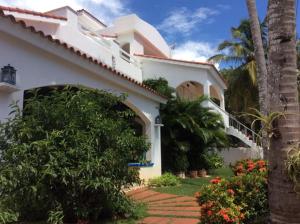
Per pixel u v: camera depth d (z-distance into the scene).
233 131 22.58
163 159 15.22
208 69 18.36
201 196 5.75
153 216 7.57
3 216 5.65
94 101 7.06
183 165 15.23
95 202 6.84
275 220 3.96
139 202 8.51
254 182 5.79
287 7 4.14
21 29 7.18
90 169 6.11
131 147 7.27
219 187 5.76
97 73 9.64
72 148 6.30
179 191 11.23
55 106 6.68
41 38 7.67
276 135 4.00
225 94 28.84
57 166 6.06
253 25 9.34
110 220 7.12
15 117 6.50
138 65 18.75
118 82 10.63
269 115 4.04
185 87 21.59
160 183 12.37
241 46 26.27
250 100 26.00
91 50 13.84
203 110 15.76
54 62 8.37
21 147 5.96
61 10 12.98
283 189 3.90
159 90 16.33
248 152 23.02
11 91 7.01
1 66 6.93
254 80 24.58
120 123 7.23
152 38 22.00
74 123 6.48
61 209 6.36
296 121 3.99
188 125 14.61
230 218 5.30
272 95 4.15
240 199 5.68
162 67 19.00
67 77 8.74
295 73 4.11
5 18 6.76
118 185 6.89
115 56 15.73
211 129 15.82
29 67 7.63
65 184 6.17
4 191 5.95
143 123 13.41
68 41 12.62
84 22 20.14
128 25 20.03
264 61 9.12
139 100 12.38
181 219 7.26
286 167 3.88
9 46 7.16
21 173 5.79
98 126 6.66
